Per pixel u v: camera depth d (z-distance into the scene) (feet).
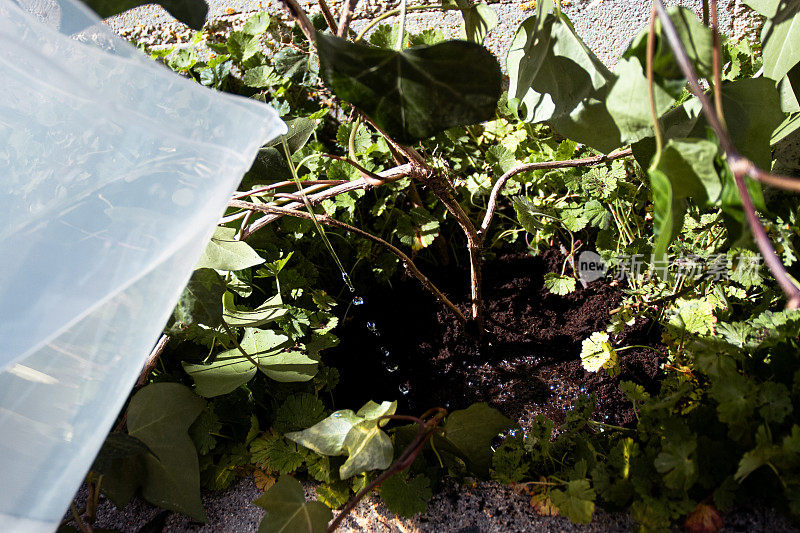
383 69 1.14
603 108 1.20
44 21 1.15
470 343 1.75
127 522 1.39
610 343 1.63
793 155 1.73
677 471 1.20
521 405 1.61
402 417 1.29
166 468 1.37
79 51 1.04
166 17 2.03
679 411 1.39
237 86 2.12
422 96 1.16
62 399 1.09
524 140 1.89
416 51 1.16
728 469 1.23
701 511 1.24
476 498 1.35
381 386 1.69
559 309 1.78
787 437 1.16
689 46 1.08
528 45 1.28
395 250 1.59
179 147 1.03
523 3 1.83
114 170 1.05
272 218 1.54
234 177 1.02
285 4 1.13
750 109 1.23
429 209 1.91
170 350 1.62
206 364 1.53
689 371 1.44
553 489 1.33
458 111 1.17
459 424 1.34
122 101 1.04
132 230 1.04
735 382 1.21
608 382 1.61
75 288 1.04
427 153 1.94
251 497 1.41
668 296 1.63
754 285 1.62
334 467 1.39
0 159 1.07
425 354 1.74
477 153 1.92
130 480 1.37
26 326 1.03
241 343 1.58
